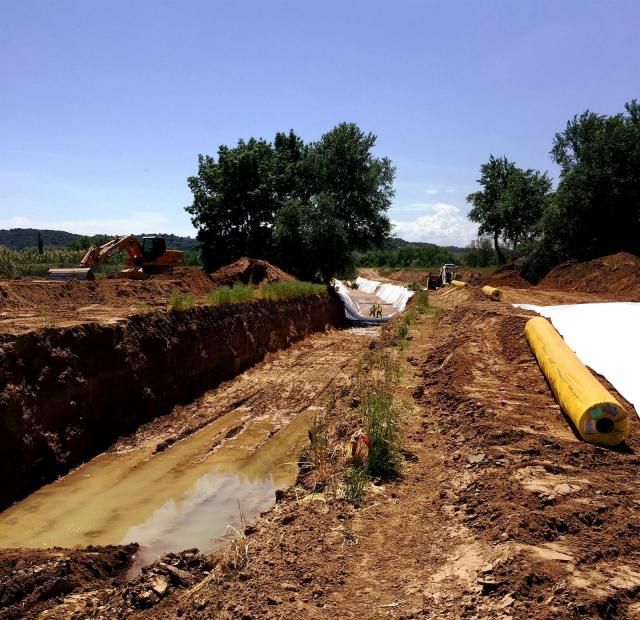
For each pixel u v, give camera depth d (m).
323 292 32.97
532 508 5.92
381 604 4.78
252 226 40.50
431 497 7.00
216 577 5.41
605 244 36.12
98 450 11.91
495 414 9.50
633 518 5.61
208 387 16.83
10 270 40.47
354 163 40.81
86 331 12.33
